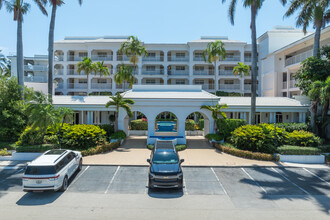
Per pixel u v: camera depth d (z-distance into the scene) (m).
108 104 17.59
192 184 10.17
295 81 27.38
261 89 35.88
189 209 7.80
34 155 14.26
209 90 38.91
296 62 27.11
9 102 16.89
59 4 21.22
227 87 38.94
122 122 18.86
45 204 8.10
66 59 39.38
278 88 31.22
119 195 8.95
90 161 13.30
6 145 15.47
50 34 20.59
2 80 17.16
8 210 7.62
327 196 8.98
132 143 18.66
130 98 18.19
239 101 21.56
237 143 15.88
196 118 32.56
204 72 39.94
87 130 15.73
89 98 21.03
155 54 41.66
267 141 14.84
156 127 26.94
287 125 19.14
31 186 8.32
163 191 9.38
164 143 12.77
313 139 15.66
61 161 9.38
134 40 30.44
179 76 39.38
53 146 14.68
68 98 20.89
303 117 20.77
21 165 12.98
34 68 39.59
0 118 16.05
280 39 36.28
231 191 9.41
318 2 17.48
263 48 38.66
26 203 8.17
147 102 18.17
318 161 13.69
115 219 7.09
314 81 17.41
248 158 14.32
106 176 11.09
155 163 10.02
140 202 8.34
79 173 11.48
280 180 10.75
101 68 31.41
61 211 7.57
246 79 40.78
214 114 17.81
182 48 40.59
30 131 15.35
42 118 14.35
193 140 20.31
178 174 9.27
